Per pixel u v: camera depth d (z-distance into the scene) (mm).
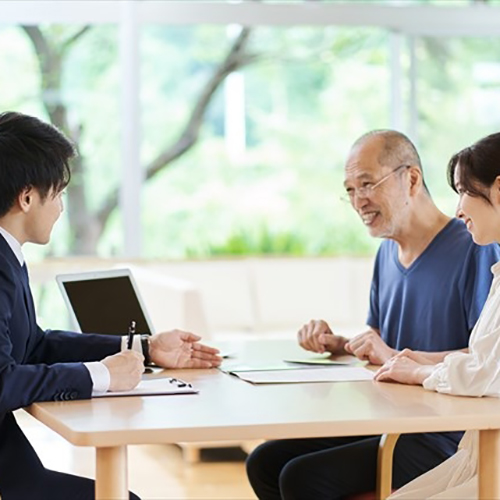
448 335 4992
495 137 4164
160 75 13117
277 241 13297
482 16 12414
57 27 11680
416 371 4227
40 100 11703
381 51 13164
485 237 4219
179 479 7867
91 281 5203
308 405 3752
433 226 5152
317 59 13258
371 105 13219
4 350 3830
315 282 11469
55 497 4035
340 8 12156
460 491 3924
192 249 13219
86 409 3676
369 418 3502
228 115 13297
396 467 4719
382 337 5406
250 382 4328
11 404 3779
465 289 4930
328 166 13344
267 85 13320
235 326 11148
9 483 4035
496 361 3920
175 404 3781
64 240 11922
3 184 4000
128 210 11828
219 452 8828
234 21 11938
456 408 3686
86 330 5078
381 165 5121
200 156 13258
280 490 4898
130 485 7688
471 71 12562
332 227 13344
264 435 3408
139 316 5344
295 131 13344
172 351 4801
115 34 11805
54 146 4090
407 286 5191
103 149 11891
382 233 5172
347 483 4777
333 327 11117
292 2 12086
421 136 12570
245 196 13320
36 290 11352
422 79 12523
